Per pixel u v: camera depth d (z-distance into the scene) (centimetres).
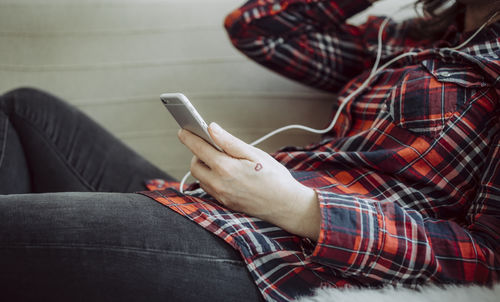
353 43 102
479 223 61
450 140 66
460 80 68
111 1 126
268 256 58
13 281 54
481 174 66
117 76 126
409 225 57
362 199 59
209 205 62
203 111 124
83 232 54
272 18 100
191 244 56
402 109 70
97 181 90
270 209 58
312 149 84
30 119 89
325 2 99
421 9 95
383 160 68
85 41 126
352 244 55
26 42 127
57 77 126
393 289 56
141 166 96
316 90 120
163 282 55
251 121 122
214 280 56
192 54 125
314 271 59
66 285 54
